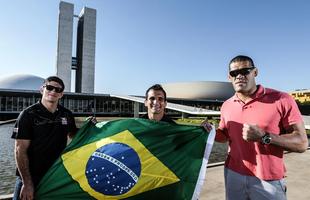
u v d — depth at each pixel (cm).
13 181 1100
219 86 10888
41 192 344
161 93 388
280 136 291
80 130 371
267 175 311
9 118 5884
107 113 7262
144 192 314
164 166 324
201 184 327
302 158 1075
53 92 366
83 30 9956
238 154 332
